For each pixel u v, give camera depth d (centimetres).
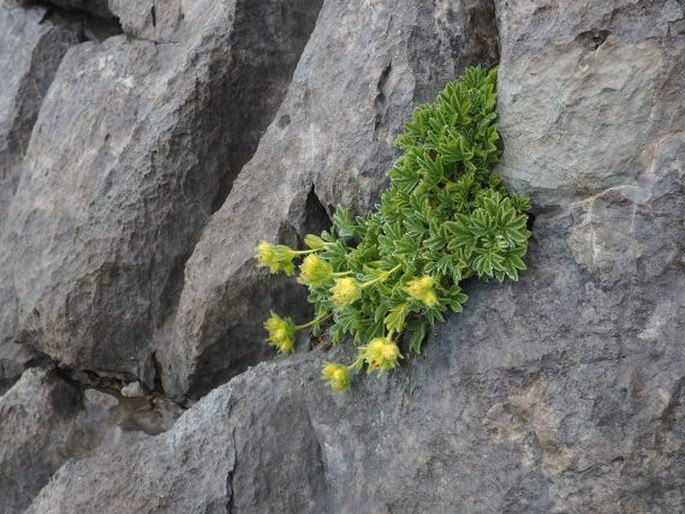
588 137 36
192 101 46
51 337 50
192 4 48
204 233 47
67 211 49
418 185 39
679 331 35
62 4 55
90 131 49
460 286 39
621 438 35
